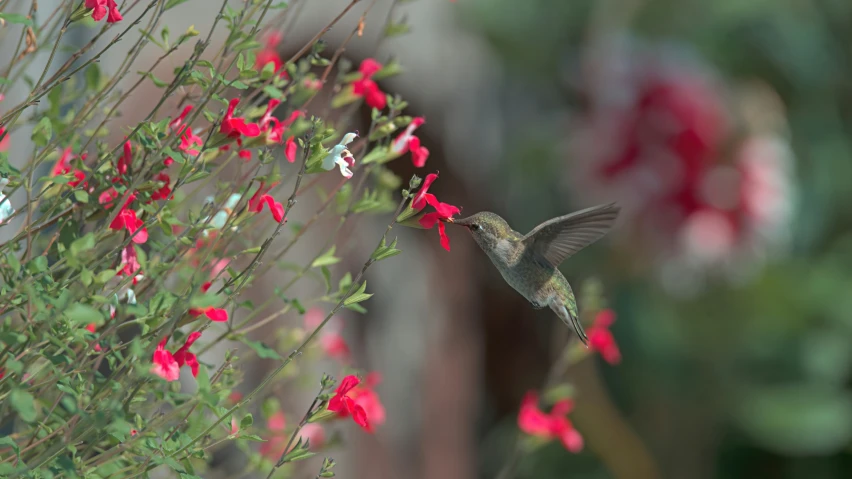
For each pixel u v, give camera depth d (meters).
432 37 12.27
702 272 11.20
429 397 12.44
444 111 12.36
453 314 12.73
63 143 4.27
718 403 12.31
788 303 11.98
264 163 4.14
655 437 12.50
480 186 12.93
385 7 10.59
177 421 4.79
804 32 12.62
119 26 7.38
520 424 6.03
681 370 12.43
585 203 10.88
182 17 8.60
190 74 4.05
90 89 4.38
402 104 4.86
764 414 11.96
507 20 12.54
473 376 13.03
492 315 13.78
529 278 5.93
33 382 4.42
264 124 4.39
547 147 12.48
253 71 4.10
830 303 12.10
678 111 10.38
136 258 4.28
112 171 4.26
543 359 14.15
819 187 12.48
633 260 11.20
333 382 4.07
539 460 13.25
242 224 4.78
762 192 10.56
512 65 12.84
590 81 11.29
